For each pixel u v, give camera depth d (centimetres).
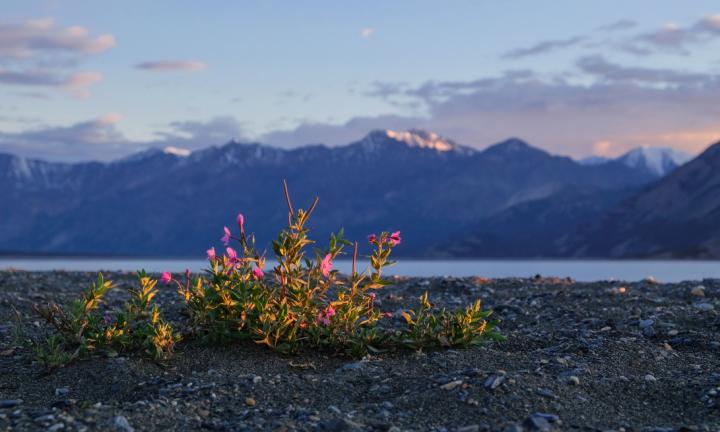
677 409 145
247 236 170
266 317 168
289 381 156
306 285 168
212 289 170
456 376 154
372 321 173
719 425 138
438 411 144
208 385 153
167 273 174
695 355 169
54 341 168
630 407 146
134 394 152
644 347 172
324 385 155
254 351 168
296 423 140
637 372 160
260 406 147
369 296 172
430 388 151
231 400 149
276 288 172
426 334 172
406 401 147
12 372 161
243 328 171
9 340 178
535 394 147
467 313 173
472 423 140
